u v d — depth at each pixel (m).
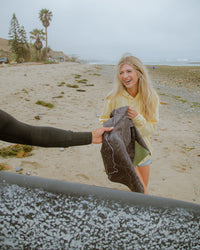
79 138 1.21
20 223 0.62
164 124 6.89
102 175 3.84
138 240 0.61
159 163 4.40
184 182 3.79
